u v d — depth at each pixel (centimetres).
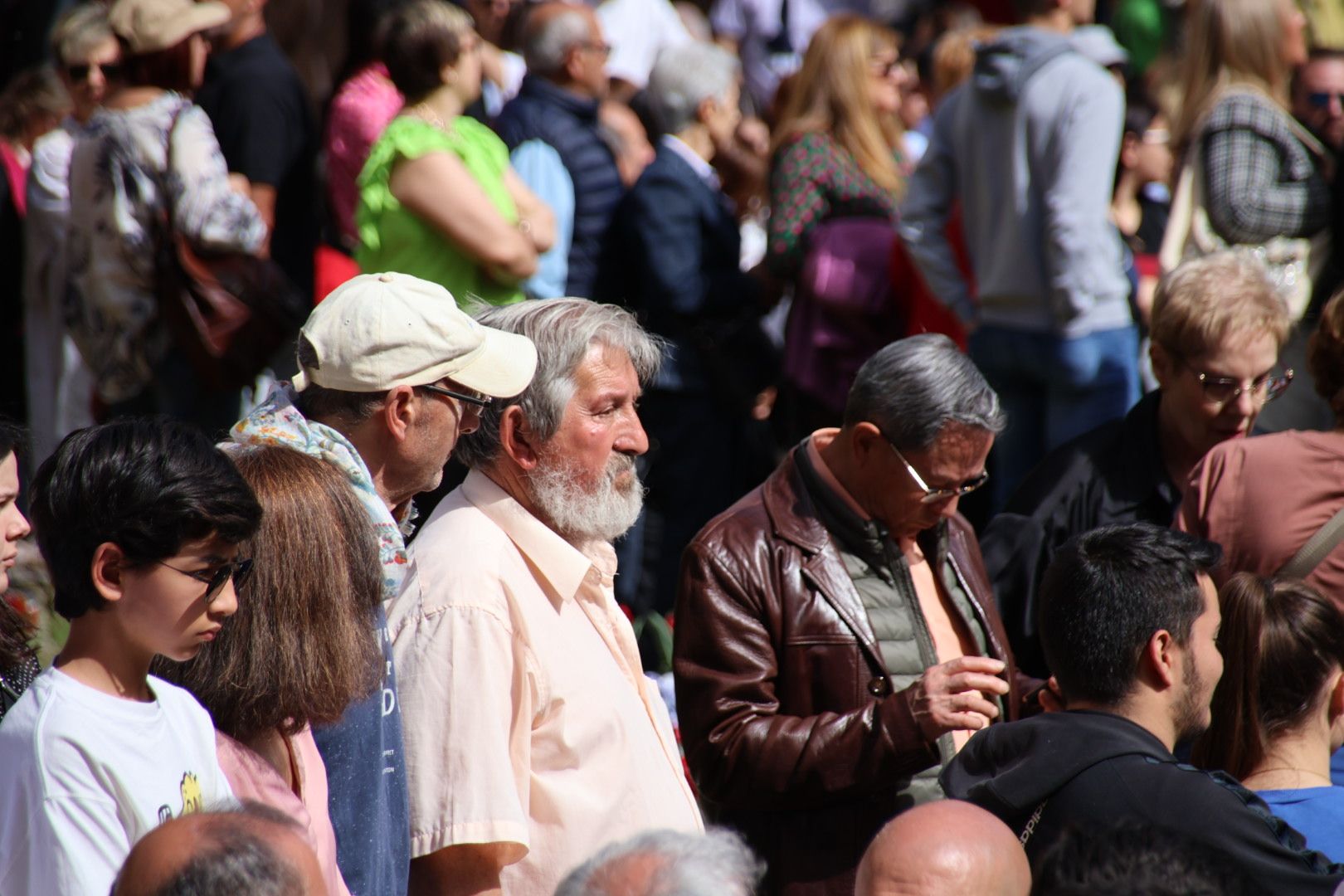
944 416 1302
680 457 2381
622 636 1202
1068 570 1124
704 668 1316
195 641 870
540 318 1173
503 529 1145
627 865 706
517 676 1088
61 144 2358
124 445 858
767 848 1321
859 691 1313
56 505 851
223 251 2003
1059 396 2173
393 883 991
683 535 2397
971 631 1418
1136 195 2645
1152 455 1598
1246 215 2117
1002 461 2230
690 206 2366
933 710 1241
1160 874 734
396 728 1020
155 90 2022
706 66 2452
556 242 2164
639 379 1209
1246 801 1023
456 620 1072
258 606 923
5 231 2447
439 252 1948
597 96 2431
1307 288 2138
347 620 940
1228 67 2180
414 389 1086
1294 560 1372
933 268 2264
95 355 2081
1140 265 2522
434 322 1090
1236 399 1530
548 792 1084
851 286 2355
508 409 1145
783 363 2425
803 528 1345
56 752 825
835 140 2458
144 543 842
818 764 1258
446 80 1988
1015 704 1437
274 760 943
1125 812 1017
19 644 1050
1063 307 2120
